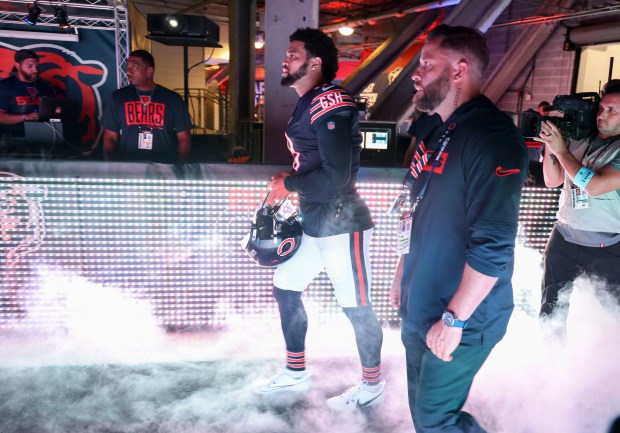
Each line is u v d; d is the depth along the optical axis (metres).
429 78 1.52
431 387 1.58
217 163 2.88
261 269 3.05
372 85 12.08
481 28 6.95
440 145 1.53
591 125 2.32
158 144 3.80
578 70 9.75
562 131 2.35
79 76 6.04
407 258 1.67
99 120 6.15
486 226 1.37
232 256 3.01
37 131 4.30
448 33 1.49
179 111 3.81
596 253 2.48
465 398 1.60
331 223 2.29
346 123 2.14
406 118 8.77
